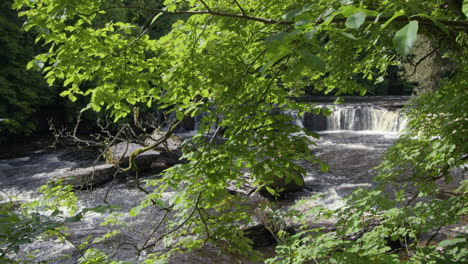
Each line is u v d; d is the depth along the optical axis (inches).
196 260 257.1
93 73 110.2
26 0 93.4
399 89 1438.2
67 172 493.7
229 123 126.4
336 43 145.7
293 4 119.7
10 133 796.0
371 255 112.5
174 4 102.1
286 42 55.7
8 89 776.3
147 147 140.3
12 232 74.7
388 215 124.3
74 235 320.8
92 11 96.0
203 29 109.1
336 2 87.5
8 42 760.3
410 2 83.0
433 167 171.9
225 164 122.3
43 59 101.4
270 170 127.4
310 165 574.6
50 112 916.0
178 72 114.1
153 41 111.5
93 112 885.2
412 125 185.8
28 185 506.3
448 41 159.6
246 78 113.8
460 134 145.4
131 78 110.8
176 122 140.3
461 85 141.4
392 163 184.9
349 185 473.7
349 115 916.6
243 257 265.3
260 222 303.6
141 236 316.8
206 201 137.3
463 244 111.8
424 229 122.0
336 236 121.0
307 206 406.9
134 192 457.4
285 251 122.6
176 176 129.2
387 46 154.2
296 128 125.6
